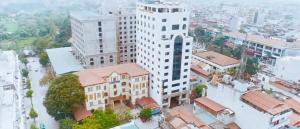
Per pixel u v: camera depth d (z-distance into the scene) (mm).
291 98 87688
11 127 60500
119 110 87312
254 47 159875
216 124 75125
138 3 98000
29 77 127125
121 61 138750
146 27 93188
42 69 140000
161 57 86688
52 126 83375
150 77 96062
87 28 115125
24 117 83688
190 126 68625
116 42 127062
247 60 122188
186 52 92000
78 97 79812
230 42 178625
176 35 87250
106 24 119188
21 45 196125
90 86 83250
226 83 81875
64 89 78812
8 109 68625
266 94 77312
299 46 149875
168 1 97938
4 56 115750
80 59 129250
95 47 119938
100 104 87562
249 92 77062
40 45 167500
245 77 110000
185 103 98688
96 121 72062
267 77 104250
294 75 103062
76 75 87375
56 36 191250
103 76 89312
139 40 100500
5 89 78625
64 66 121312
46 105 80500
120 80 93062
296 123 75438
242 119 75688
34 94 107250
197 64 124562
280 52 144625
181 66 92812
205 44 183750
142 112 84062
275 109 69688
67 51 147625
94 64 122375
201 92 97688
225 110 78062
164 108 93562
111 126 73000
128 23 133000
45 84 110062
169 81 91875
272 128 69938
